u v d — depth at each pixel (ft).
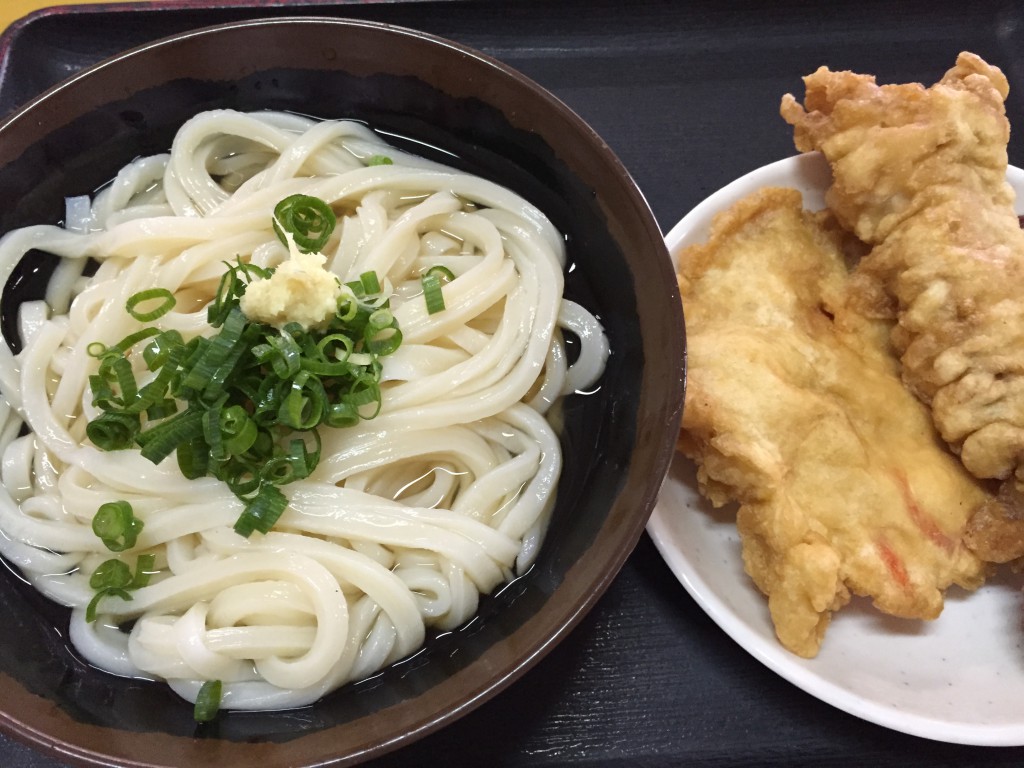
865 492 0.71
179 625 0.59
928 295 0.71
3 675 0.55
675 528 0.71
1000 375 0.70
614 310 0.69
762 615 0.70
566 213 0.72
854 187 0.75
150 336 0.63
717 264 0.79
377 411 0.63
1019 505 0.70
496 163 0.74
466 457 0.67
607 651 0.68
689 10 0.92
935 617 0.69
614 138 0.88
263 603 0.61
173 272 0.68
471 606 0.63
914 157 0.73
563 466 0.68
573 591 0.56
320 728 0.56
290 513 0.62
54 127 0.67
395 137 0.76
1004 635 0.71
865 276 0.78
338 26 0.67
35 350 0.66
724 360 0.72
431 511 0.63
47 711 0.54
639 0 0.92
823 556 0.66
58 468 0.65
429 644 0.63
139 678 0.61
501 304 0.72
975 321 0.70
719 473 0.70
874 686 0.66
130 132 0.71
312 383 0.60
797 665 0.65
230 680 0.60
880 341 0.78
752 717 0.66
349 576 0.61
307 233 0.69
